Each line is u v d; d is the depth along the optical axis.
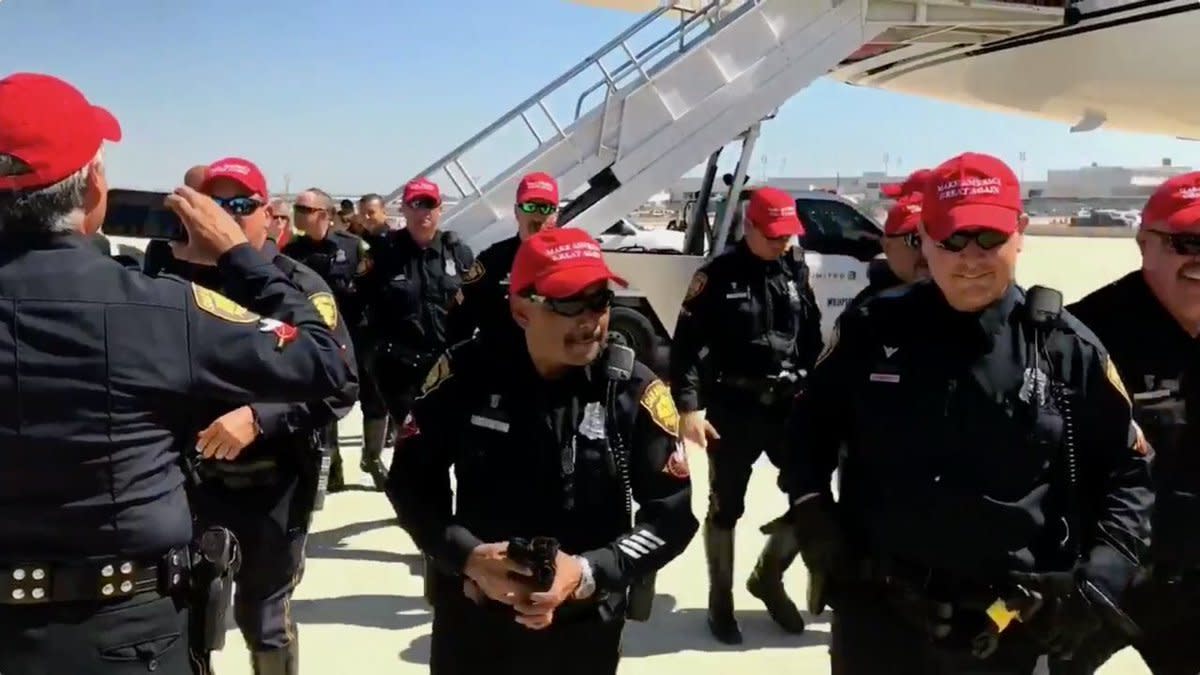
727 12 8.27
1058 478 1.90
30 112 1.56
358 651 3.82
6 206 1.58
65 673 1.60
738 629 4.00
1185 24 9.07
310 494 2.85
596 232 6.73
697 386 3.69
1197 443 2.33
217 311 1.72
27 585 1.59
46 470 1.57
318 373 1.82
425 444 2.04
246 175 2.63
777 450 3.88
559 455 1.96
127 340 1.61
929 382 1.91
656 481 2.02
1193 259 2.23
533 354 1.94
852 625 2.08
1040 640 1.90
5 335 1.55
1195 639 2.47
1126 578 1.87
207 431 2.47
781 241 3.74
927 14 7.32
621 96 6.84
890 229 3.21
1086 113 11.10
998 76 10.51
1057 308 1.91
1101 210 77.94
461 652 2.10
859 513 2.05
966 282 1.85
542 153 6.79
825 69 7.04
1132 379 2.33
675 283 7.93
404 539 5.27
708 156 6.88
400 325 5.14
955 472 1.89
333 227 8.14
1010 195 1.86
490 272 3.69
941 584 1.91
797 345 3.90
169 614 1.71
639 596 2.13
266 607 2.80
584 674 2.09
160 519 1.67
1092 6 8.93
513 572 1.81
